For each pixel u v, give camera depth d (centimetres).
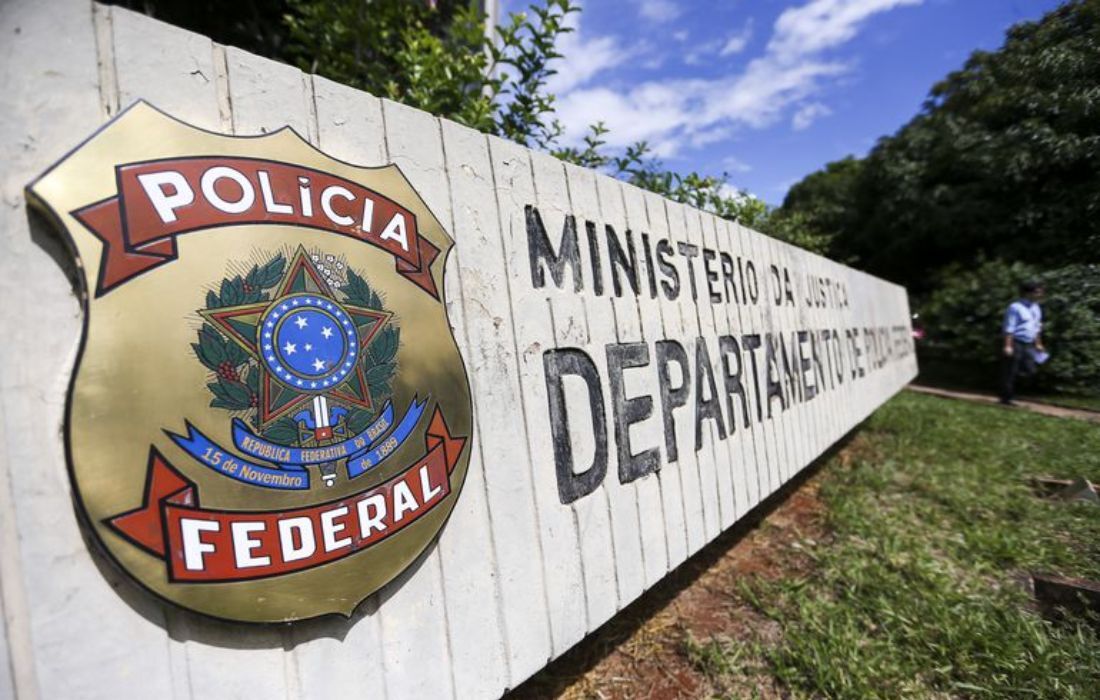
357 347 107
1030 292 744
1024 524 334
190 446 86
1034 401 766
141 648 83
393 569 110
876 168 1472
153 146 87
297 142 104
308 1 310
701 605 248
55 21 81
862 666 204
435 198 133
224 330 90
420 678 117
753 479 272
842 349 443
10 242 76
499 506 139
